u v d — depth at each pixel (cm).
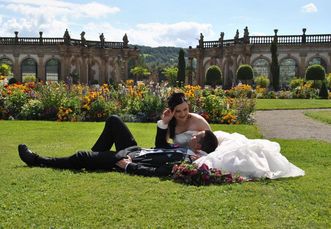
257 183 741
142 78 8950
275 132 1733
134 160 823
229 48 6359
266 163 793
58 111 2170
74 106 2155
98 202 625
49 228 529
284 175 797
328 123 2106
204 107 2117
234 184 728
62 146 1208
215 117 2103
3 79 2536
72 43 6638
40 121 2031
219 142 898
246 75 5491
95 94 2200
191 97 2142
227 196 658
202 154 831
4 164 910
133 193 670
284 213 585
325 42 5997
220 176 735
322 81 4869
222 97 2359
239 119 2106
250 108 2147
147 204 616
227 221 554
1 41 6656
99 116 2136
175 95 871
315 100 4084
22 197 652
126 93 2261
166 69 11375
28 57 6638
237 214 579
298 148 1198
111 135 870
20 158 925
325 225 546
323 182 762
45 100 2200
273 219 563
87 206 608
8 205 614
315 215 583
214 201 630
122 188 699
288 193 684
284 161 815
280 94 4706
